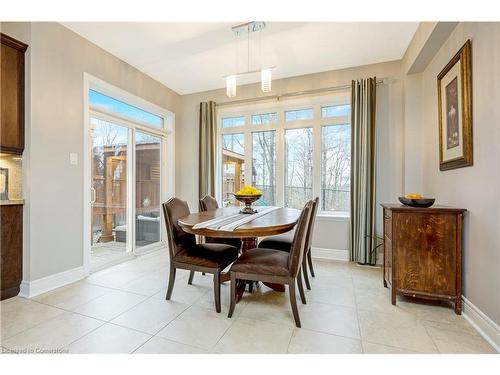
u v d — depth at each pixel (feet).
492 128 5.60
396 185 10.91
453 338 5.68
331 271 10.14
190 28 8.81
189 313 6.77
